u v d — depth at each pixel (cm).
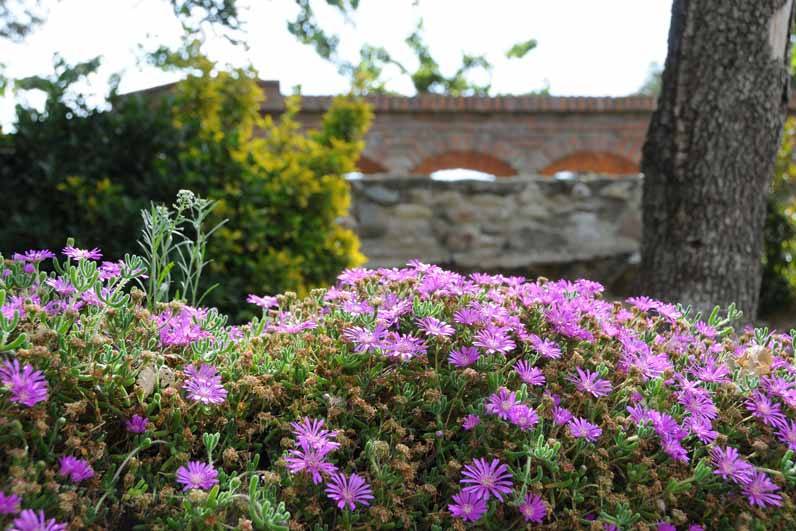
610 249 702
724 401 151
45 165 391
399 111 1003
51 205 400
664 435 131
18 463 102
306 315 169
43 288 141
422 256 677
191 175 394
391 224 675
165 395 126
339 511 127
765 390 150
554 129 1041
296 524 118
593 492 133
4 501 95
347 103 521
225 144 413
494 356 145
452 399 141
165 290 160
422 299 160
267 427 138
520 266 688
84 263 141
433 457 136
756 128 270
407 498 126
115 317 137
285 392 142
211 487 118
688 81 274
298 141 480
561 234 700
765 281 629
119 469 115
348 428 136
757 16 266
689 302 274
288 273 395
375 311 155
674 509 128
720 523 134
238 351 154
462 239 684
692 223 274
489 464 130
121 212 378
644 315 183
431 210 683
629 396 147
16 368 105
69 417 119
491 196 692
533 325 158
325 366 144
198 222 173
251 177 407
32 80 423
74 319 128
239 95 472
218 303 359
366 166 1067
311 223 428
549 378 143
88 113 416
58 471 112
